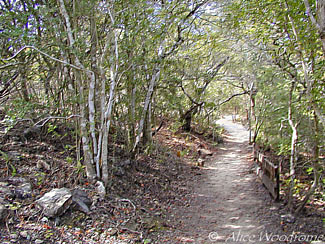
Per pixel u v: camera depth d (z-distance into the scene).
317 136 5.75
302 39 4.98
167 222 5.48
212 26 10.10
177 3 7.23
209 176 9.59
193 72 11.15
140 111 7.84
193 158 11.86
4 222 3.64
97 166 5.68
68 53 5.42
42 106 5.26
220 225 5.54
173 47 7.96
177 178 8.70
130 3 5.86
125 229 4.53
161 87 9.05
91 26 5.75
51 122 6.69
